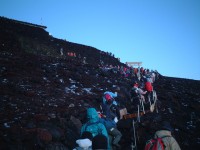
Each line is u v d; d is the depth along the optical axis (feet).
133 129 32.09
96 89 57.36
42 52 125.49
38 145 26.16
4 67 58.39
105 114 32.94
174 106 55.62
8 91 42.42
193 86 119.96
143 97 42.83
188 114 50.62
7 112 33.01
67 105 41.24
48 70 64.95
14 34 120.78
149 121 33.42
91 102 46.55
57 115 35.24
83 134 20.34
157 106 50.75
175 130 39.50
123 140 31.91
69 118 34.17
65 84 57.47
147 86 44.47
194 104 60.39
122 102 44.65
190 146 34.78
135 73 113.09
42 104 39.29
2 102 36.73
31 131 27.94
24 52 93.86
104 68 95.25
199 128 42.50
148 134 30.86
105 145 14.90
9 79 50.26
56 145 27.14
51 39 180.55
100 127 22.03
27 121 30.83
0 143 24.58
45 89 49.14
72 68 77.41
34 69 63.46
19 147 24.85
